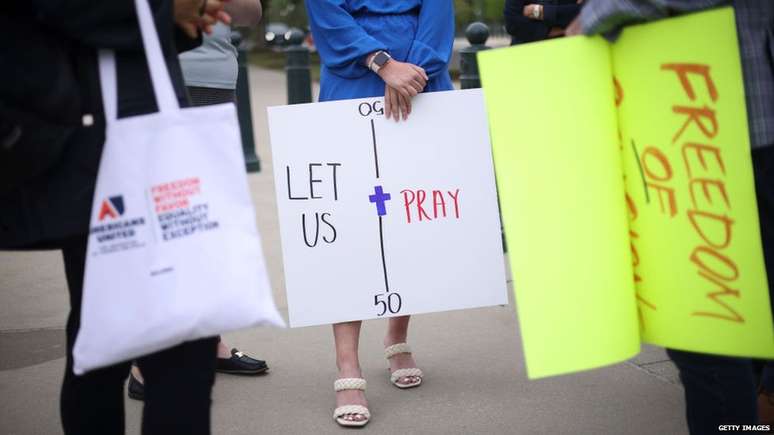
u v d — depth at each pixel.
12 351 4.23
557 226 2.24
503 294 3.49
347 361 3.40
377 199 3.42
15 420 3.40
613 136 2.30
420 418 3.35
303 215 3.40
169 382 2.20
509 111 2.22
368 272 3.43
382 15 3.37
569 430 3.19
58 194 2.08
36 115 2.00
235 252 2.12
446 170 3.44
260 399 3.58
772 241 2.46
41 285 5.34
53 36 2.06
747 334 2.25
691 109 2.20
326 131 3.39
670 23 2.18
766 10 2.39
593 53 2.25
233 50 3.77
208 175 2.11
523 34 4.73
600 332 2.28
